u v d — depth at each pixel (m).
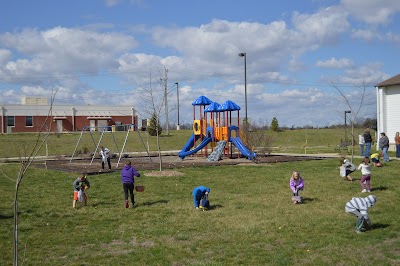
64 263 7.84
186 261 7.86
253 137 33.16
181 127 85.06
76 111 64.25
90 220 11.12
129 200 13.66
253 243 8.90
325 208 12.13
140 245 8.94
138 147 45.38
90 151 38.09
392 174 18.00
